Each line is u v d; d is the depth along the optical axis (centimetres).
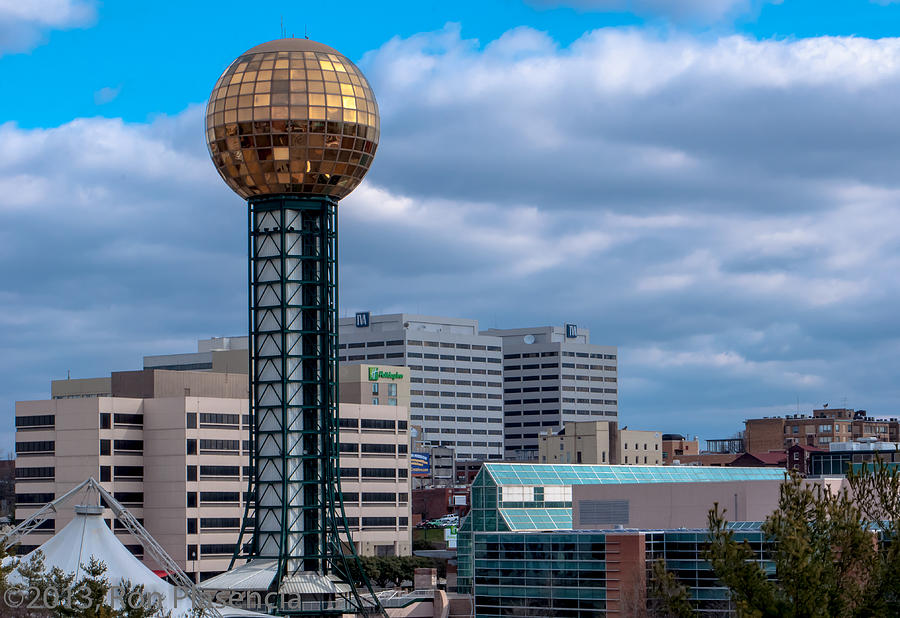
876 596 7512
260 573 18938
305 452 19475
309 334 19575
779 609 7556
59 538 14262
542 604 16662
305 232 19625
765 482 16300
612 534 16150
